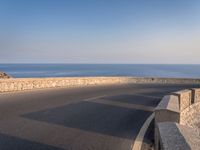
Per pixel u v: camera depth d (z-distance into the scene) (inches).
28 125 345.1
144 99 678.5
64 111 461.1
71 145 265.6
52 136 296.8
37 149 248.2
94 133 319.0
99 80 1236.5
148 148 270.8
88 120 393.7
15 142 268.1
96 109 496.7
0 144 259.8
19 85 767.1
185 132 134.5
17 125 342.6
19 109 458.9
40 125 348.2
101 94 764.6
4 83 705.0
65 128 337.7
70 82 1044.5
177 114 279.4
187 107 580.4
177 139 123.0
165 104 325.1
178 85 1266.0
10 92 707.4
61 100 603.8
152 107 544.4
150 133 328.5
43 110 460.1
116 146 269.3
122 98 685.9
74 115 428.1
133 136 312.5
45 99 606.5
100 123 376.2
